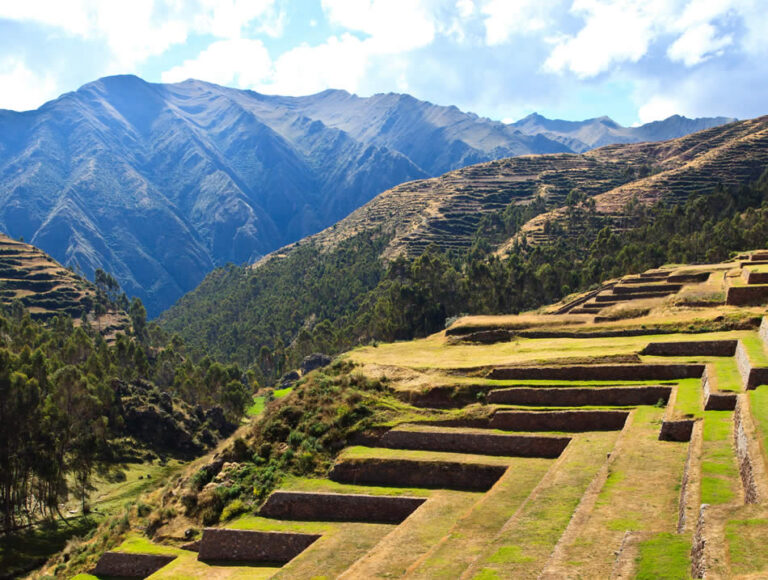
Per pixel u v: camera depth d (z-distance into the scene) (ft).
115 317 621.31
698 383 133.39
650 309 215.51
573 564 64.90
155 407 330.54
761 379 109.19
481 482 120.78
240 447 155.43
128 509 163.94
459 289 449.89
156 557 126.41
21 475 221.05
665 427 105.81
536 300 425.28
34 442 227.40
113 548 142.92
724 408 107.86
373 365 180.04
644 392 134.10
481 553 76.79
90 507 231.71
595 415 130.21
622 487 85.30
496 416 138.51
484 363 169.37
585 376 150.00
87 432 260.83
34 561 181.37
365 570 87.30
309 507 124.06
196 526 136.87
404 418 148.77
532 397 143.84
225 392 368.68
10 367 220.84
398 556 91.25
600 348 169.89
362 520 119.24
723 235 411.13
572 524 75.66
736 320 174.29
